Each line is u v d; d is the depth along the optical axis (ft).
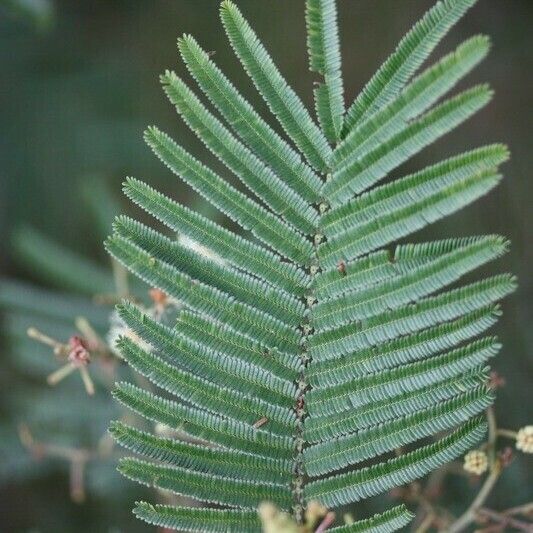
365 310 0.99
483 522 1.28
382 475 1.00
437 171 0.96
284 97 1.00
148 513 1.00
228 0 0.99
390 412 0.99
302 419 1.00
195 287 1.00
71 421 1.55
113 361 1.33
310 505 0.97
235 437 1.00
